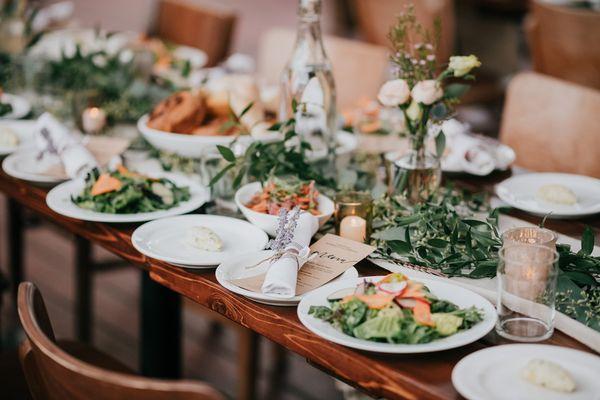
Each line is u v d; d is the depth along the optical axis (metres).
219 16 3.23
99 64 2.61
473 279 1.35
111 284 3.42
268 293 1.25
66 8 3.46
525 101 2.32
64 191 1.73
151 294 1.99
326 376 2.76
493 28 4.10
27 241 3.79
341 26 4.99
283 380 2.73
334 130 1.84
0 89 2.41
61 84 2.48
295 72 1.80
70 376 1.05
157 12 3.50
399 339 1.12
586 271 1.33
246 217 1.59
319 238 1.53
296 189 1.58
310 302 1.23
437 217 1.46
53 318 3.11
